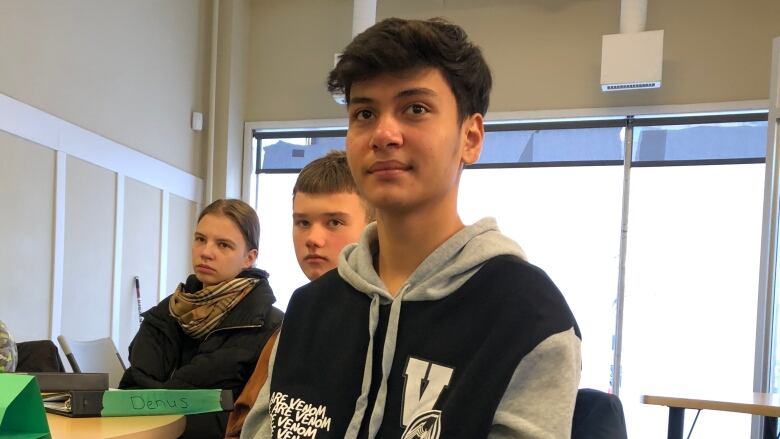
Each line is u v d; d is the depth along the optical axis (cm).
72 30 356
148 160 421
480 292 79
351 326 88
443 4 462
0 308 302
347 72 79
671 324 414
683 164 416
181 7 462
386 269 88
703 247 411
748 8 402
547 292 77
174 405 139
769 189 330
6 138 307
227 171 487
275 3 505
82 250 358
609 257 428
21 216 315
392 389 79
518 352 73
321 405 84
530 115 437
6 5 311
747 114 405
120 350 390
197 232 203
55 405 140
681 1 414
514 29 446
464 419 72
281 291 498
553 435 69
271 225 504
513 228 445
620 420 79
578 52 432
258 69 506
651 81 386
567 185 438
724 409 204
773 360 325
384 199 77
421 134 76
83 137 359
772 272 328
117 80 394
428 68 76
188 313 189
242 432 95
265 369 136
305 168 139
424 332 80
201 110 488
